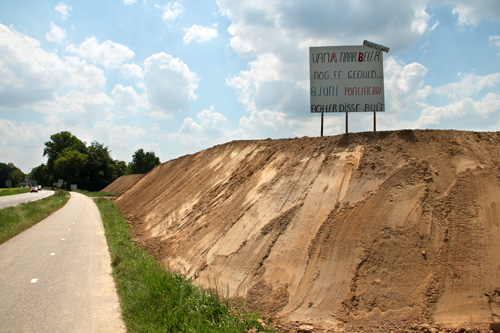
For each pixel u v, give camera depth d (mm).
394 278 6613
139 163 105250
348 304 6418
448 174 8391
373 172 9141
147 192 32562
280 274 7742
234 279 8336
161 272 8320
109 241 14820
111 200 45969
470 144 9203
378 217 7844
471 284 6188
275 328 6164
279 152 13766
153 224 18953
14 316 6656
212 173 19500
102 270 10047
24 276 9391
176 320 5918
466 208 7465
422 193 8000
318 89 12164
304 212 9062
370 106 12000
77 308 7094
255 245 9023
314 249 7785
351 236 7668
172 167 32562
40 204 32281
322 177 9938
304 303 6750
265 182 11969
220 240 10461
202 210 14844
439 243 6938
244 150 18234
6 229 16781
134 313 6676
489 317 5695
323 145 11391
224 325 5676
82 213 27984
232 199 13141
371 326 5898
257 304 7172
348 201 8625
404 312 6023
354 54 12078
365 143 10359
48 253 12336
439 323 5730
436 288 6258
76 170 95750
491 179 7977
